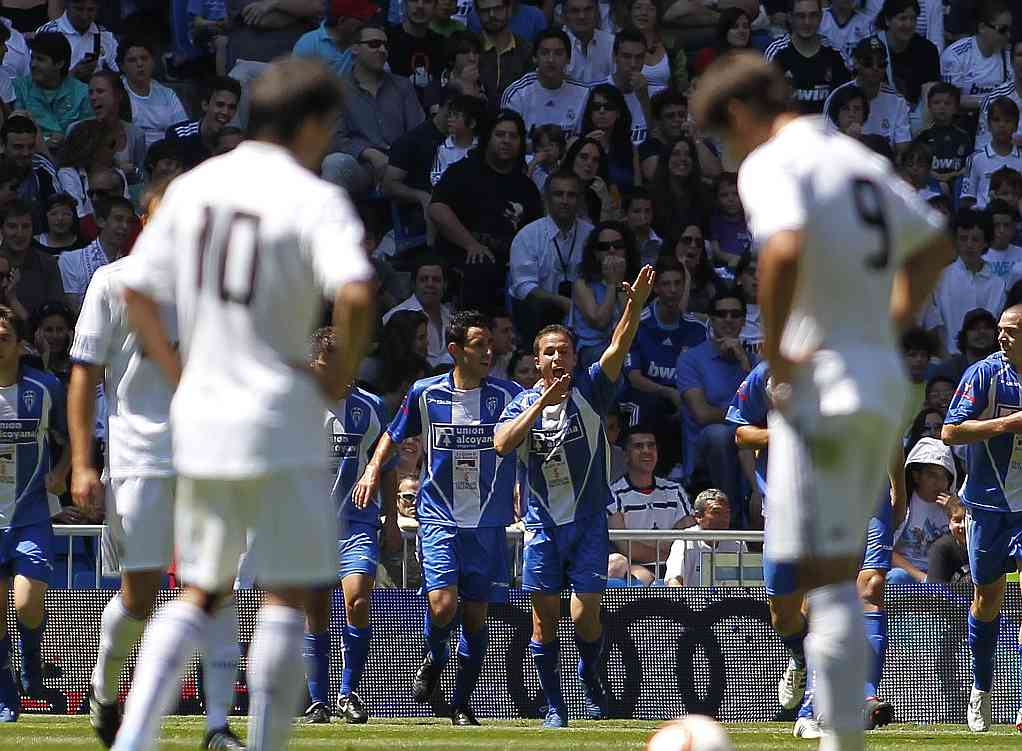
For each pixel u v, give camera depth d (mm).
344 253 12852
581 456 31188
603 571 31500
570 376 30562
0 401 30484
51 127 51125
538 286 47219
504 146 48406
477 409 32344
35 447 30750
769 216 13766
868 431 14125
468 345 32219
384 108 51719
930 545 38219
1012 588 35594
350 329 12703
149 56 52719
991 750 25484
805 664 29688
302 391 13406
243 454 13164
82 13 54000
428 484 32438
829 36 58500
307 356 13633
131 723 13258
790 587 28547
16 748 21688
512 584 35875
